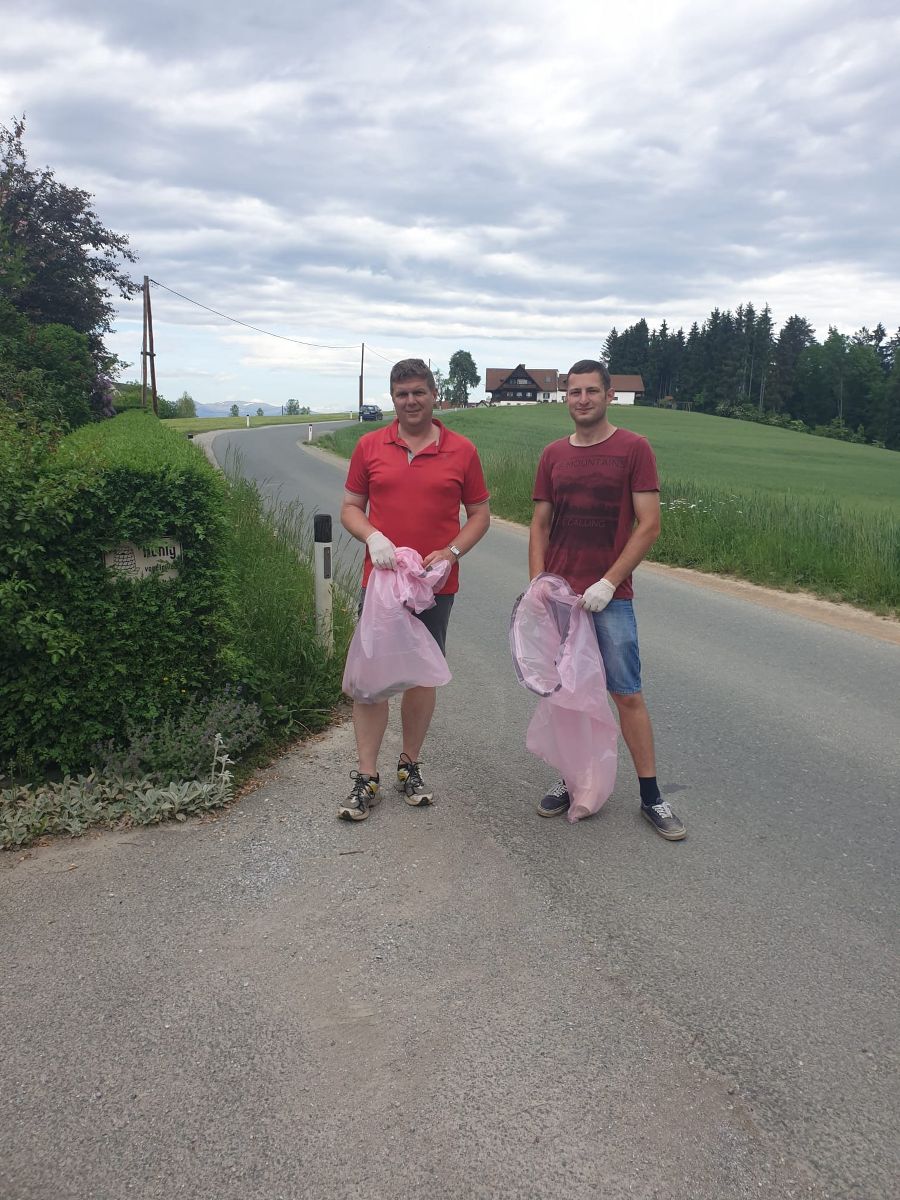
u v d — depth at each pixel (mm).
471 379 169250
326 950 2729
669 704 5465
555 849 3473
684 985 2582
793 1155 1960
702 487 17031
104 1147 1950
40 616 3676
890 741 4820
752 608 8758
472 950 2744
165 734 3887
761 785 4180
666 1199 1836
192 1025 2367
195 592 4020
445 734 4836
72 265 28578
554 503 3773
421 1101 2098
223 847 3412
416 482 3719
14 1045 2277
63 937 2779
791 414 138125
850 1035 2373
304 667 5141
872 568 9375
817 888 3186
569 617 3662
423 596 3617
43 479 3654
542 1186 1859
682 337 158375
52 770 3963
